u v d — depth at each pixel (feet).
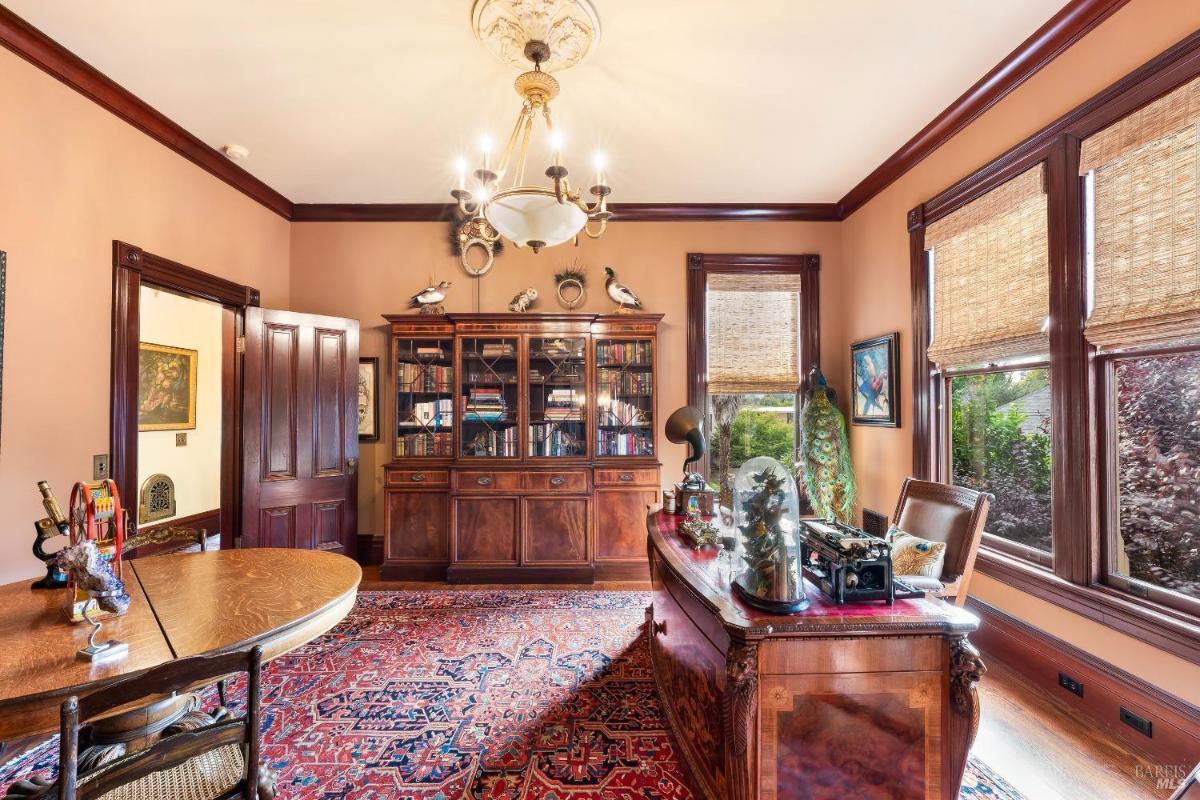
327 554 7.18
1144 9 6.31
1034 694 7.43
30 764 6.20
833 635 4.37
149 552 11.33
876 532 12.27
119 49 7.75
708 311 14.24
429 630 9.78
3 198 7.09
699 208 13.98
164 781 4.26
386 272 14.12
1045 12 7.08
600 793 5.72
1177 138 5.98
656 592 7.97
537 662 8.56
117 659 4.24
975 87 8.73
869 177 12.26
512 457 13.14
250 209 12.40
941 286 10.14
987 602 8.71
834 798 4.45
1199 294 5.71
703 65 8.16
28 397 7.39
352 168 11.78
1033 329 7.88
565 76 8.43
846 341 13.93
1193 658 5.70
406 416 13.51
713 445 14.37
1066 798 5.55
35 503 7.45
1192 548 6.05
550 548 12.64
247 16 7.10
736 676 4.27
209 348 16.70
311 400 12.65
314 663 8.53
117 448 8.66
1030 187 7.88
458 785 5.83
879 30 7.41
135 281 9.06
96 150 8.44
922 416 10.53
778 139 10.53
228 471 11.89
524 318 12.98
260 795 4.40
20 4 6.82
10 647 4.40
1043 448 8.09
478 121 9.80
